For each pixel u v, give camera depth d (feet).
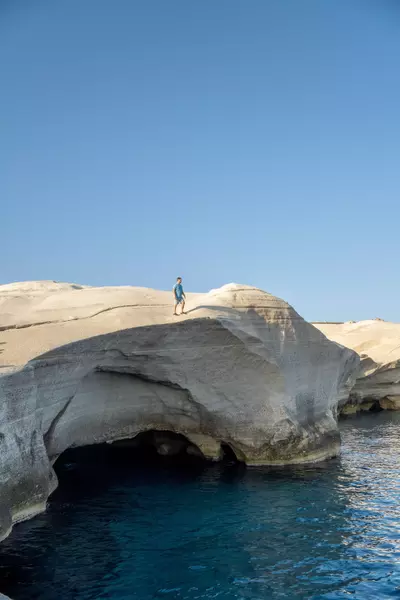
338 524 55.77
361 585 42.75
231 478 73.15
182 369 71.31
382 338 179.32
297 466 80.53
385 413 158.20
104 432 69.72
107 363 63.98
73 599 39.29
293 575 44.37
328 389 94.12
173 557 47.16
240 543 50.47
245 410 77.66
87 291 82.12
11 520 47.55
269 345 80.02
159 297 81.76
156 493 65.82
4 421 46.65
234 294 82.23
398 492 67.10
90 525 53.88
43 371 53.16
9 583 41.09
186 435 80.18
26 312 69.87
